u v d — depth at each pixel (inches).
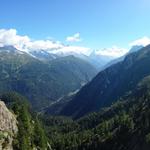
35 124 6692.9
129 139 7091.5
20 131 5492.1
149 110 7682.1
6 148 4820.4
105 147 7760.8
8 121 5295.3
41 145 6097.4
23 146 5172.2
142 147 6309.1
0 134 4913.9
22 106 6894.7
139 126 7253.9
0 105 5300.2
